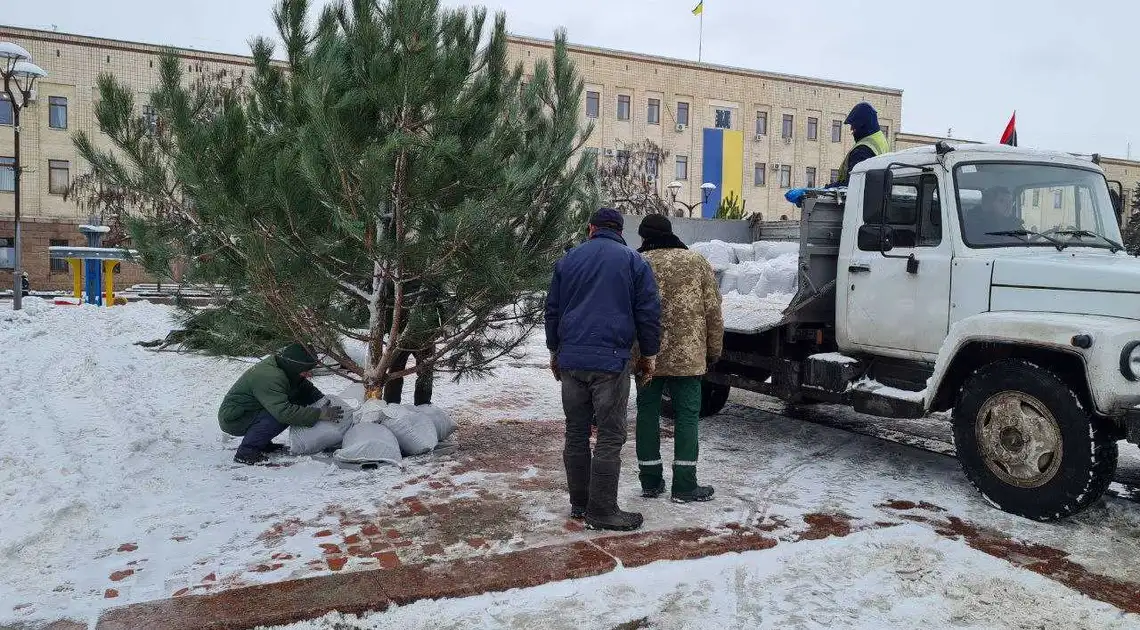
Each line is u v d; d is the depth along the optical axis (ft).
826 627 10.55
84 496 15.19
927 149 18.17
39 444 19.69
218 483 16.34
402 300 18.86
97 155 17.66
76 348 37.93
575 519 14.49
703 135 152.46
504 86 19.70
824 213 20.22
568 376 14.25
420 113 17.02
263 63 19.38
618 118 146.00
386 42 16.98
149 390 26.76
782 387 20.92
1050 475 14.66
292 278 16.67
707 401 25.31
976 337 15.92
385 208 17.54
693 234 29.45
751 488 16.88
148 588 11.32
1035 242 17.19
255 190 15.93
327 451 18.62
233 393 18.39
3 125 118.11
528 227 19.53
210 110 18.08
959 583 11.82
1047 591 11.60
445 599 11.07
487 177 17.57
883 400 18.19
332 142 15.74
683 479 15.75
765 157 158.40
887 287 18.52
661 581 11.80
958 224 17.13
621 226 14.97
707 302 15.76
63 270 121.70
